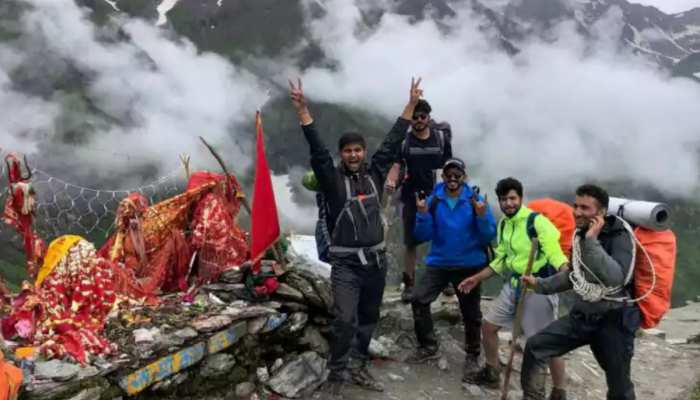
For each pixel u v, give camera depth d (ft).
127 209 17.75
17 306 13.79
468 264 17.70
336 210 15.11
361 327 16.33
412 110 16.16
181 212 18.15
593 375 20.59
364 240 15.06
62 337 12.92
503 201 15.88
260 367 15.99
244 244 18.61
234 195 19.04
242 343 15.57
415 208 19.86
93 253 14.57
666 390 20.54
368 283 15.56
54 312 13.44
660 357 23.77
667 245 13.29
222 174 19.03
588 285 13.28
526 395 14.93
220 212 18.16
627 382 13.66
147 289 16.63
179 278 17.66
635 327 13.37
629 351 13.53
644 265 13.33
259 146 16.29
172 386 13.71
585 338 14.08
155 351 13.34
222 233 17.94
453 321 21.34
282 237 18.17
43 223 18.99
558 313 16.43
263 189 16.33
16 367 11.27
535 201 17.44
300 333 17.02
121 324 14.15
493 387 17.71
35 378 11.57
